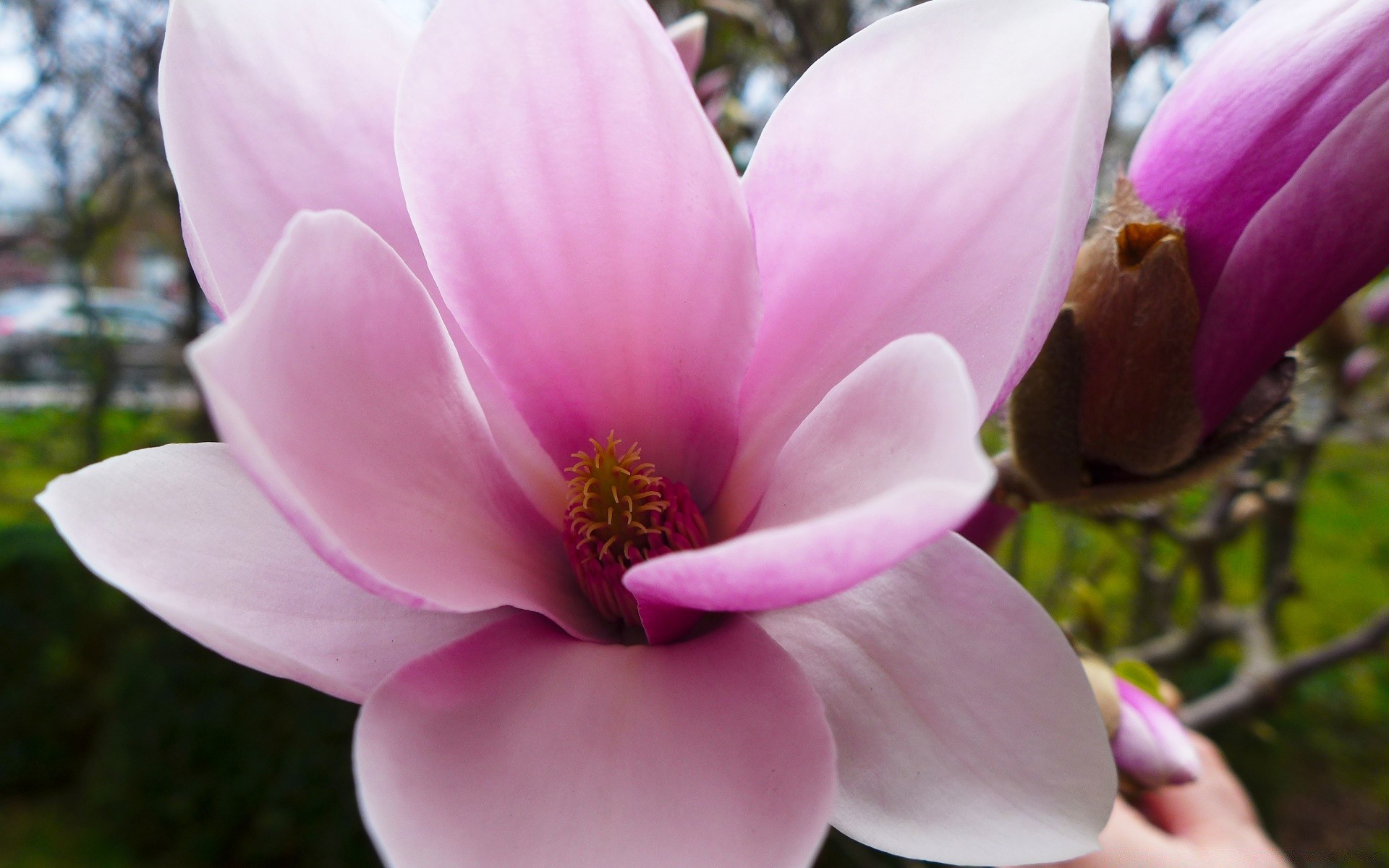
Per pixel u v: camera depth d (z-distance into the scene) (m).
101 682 0.93
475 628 0.14
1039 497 0.18
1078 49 0.13
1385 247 0.15
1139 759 0.21
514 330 0.15
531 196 0.14
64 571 0.96
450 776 0.12
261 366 0.11
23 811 0.89
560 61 0.13
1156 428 0.16
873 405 0.13
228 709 0.79
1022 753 0.13
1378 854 0.70
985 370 0.13
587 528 0.16
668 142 0.13
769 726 0.12
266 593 0.13
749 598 0.11
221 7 0.15
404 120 0.14
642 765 0.12
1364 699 0.81
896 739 0.13
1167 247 0.15
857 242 0.14
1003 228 0.13
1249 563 0.94
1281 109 0.15
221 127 0.15
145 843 0.81
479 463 0.15
